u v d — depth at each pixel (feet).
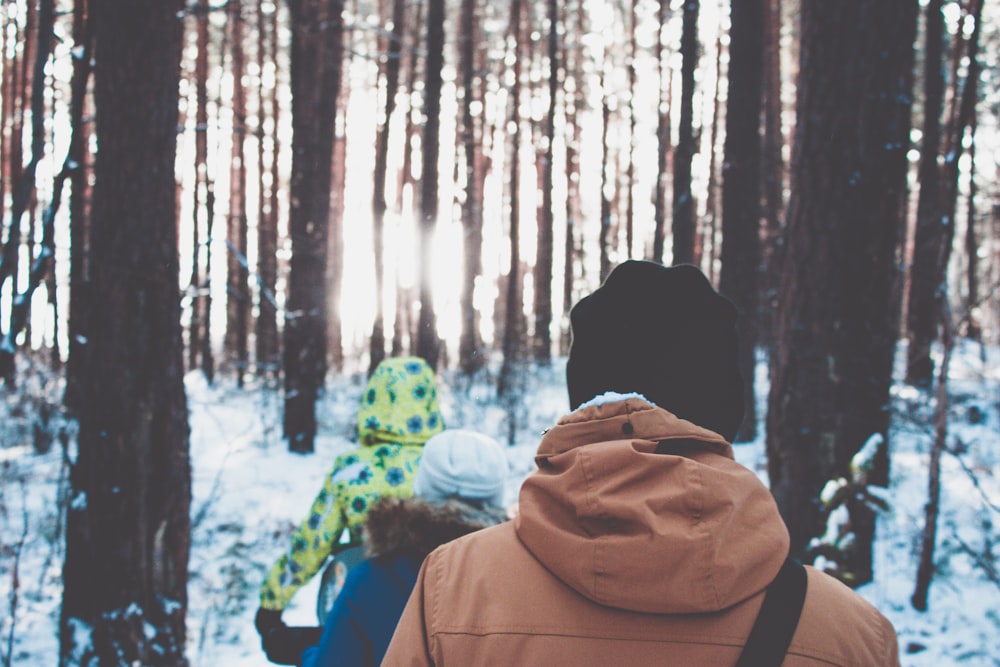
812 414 18.75
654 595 3.14
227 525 27.43
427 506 6.51
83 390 14.84
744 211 38.27
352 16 73.87
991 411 33.94
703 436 3.60
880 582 19.12
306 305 40.24
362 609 6.34
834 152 18.88
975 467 25.82
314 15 42.98
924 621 17.72
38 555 21.29
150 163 14.85
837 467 18.57
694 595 3.13
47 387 31.09
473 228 67.10
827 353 18.72
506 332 51.34
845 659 3.23
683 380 3.84
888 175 19.03
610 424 3.60
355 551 8.57
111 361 14.65
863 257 18.84
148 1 14.76
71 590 15.05
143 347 14.75
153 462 14.80
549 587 3.40
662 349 3.86
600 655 3.21
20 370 34.32
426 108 46.78
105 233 14.80
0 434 30.12
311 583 22.91
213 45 70.95
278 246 67.21
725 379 3.97
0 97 59.82
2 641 17.70
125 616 14.42
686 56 35.86
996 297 53.83
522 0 73.20
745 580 3.23
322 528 9.02
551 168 55.98
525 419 44.57
